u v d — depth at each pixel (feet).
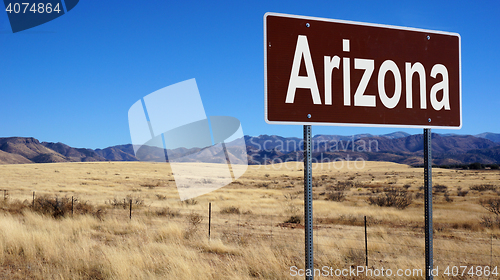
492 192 113.60
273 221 57.31
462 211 68.13
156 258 27.71
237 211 70.33
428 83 12.32
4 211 56.95
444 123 12.42
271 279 23.22
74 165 349.61
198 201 92.38
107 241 37.76
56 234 36.81
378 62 11.75
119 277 22.80
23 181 176.14
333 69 11.23
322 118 10.95
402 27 12.12
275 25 10.88
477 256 31.89
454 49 12.74
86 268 25.49
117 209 71.31
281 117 10.68
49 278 23.06
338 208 75.36
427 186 12.39
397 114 11.87
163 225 48.62
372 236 41.47
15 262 27.58
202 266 24.97
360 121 11.39
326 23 11.28
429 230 12.22
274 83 10.73
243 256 30.68
